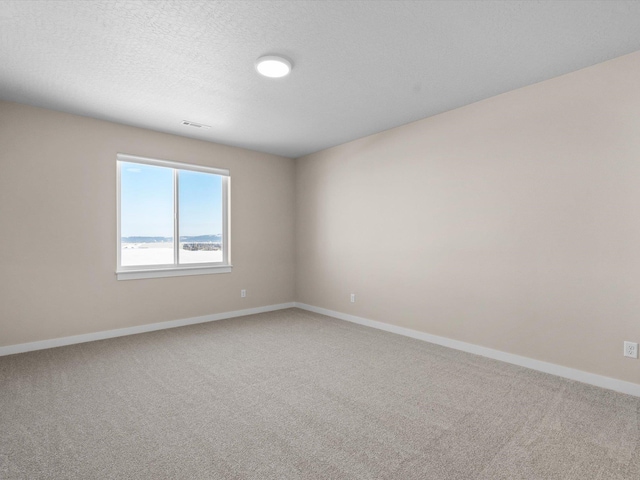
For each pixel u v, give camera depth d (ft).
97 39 7.22
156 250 13.79
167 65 8.32
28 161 10.79
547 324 9.23
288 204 17.76
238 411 7.20
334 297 15.81
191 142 14.35
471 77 9.02
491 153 10.33
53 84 9.34
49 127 11.14
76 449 5.86
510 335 9.96
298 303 17.88
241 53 7.79
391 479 5.17
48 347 11.15
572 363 8.79
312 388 8.30
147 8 6.21
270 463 5.54
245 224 16.14
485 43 7.43
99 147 12.07
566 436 6.29
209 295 14.96
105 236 12.22
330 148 15.90
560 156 8.96
